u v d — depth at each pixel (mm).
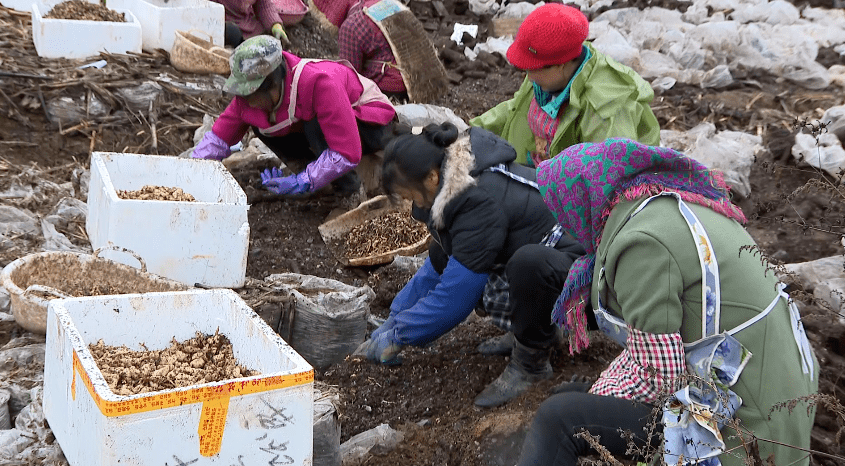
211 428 2123
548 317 3010
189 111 5555
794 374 2094
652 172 2193
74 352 2219
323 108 4355
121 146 5211
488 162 2982
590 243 2316
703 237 2066
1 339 3170
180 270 3453
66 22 5629
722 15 7867
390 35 5930
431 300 3074
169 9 5945
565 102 3734
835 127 5543
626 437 2096
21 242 3895
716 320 2053
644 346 2057
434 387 3389
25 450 2480
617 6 8219
